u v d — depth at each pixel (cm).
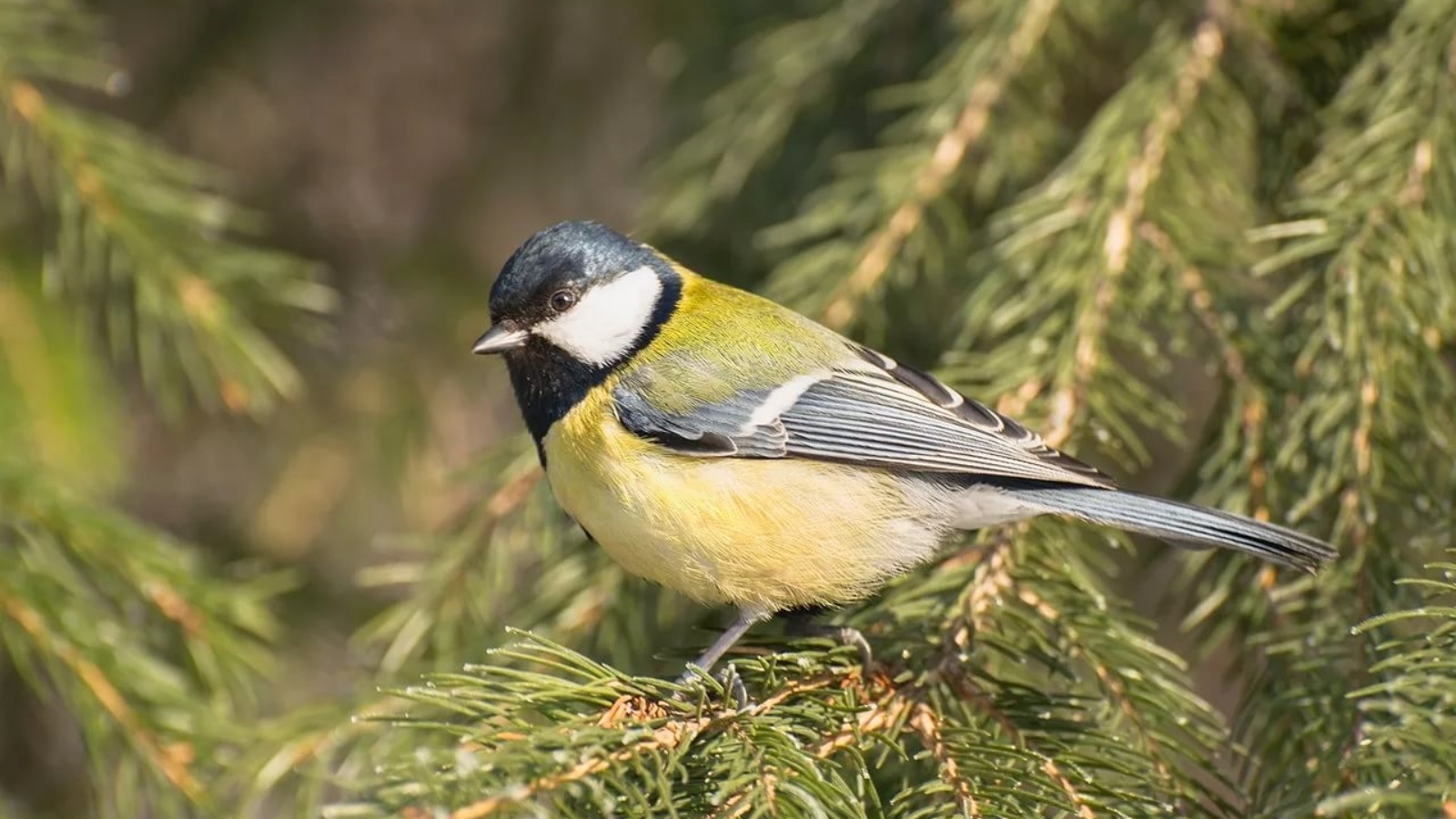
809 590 282
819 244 290
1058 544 281
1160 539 282
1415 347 281
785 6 293
